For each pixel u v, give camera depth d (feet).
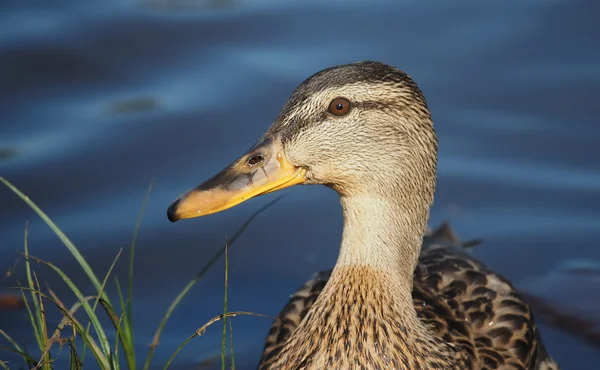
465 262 29.40
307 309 27.84
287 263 37.22
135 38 47.47
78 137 41.93
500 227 38.24
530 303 34.81
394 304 24.23
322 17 49.01
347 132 23.56
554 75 45.16
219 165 40.65
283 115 24.14
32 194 39.06
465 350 25.54
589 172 40.78
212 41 47.42
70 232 37.45
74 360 23.99
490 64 45.78
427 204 24.99
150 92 44.60
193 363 32.07
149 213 38.63
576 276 35.76
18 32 47.11
